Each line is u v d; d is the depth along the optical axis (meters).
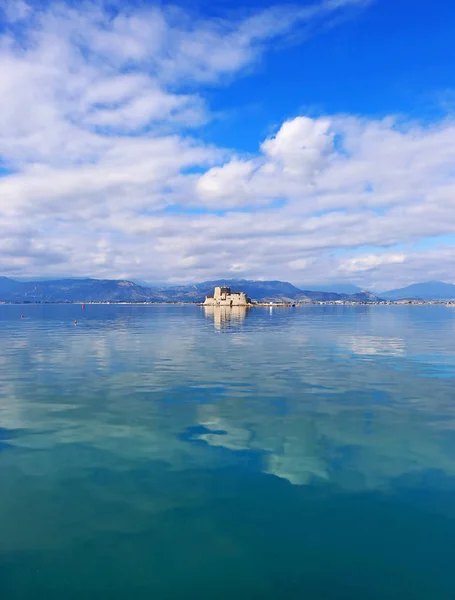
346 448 11.58
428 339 43.78
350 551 7.16
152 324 73.06
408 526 7.85
